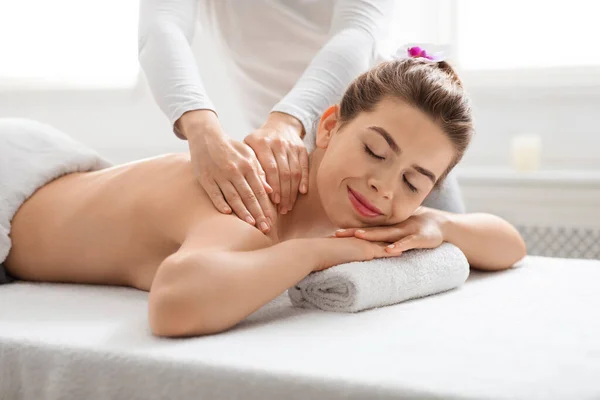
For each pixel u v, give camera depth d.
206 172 1.25
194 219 1.20
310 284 1.13
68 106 2.91
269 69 1.85
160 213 1.25
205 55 2.60
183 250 1.08
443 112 1.20
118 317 1.08
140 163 1.38
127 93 2.81
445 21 2.41
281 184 1.30
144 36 1.55
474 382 0.79
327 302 1.13
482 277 1.42
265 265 1.06
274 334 0.98
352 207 1.21
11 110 2.98
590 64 2.39
